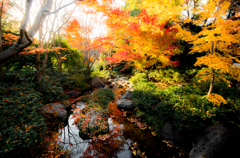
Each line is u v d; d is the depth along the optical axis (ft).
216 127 11.39
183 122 12.43
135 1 25.36
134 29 22.65
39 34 15.49
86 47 31.35
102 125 14.69
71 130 15.05
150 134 14.23
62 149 11.83
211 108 12.97
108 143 12.88
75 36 28.84
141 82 27.02
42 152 10.61
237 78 13.85
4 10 13.82
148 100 17.44
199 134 11.75
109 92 24.85
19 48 8.51
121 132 14.61
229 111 13.02
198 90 17.67
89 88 30.71
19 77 18.24
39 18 9.00
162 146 12.40
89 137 13.65
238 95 15.69
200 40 12.29
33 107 12.98
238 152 10.62
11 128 9.64
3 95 13.38
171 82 28.12
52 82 22.22
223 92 16.30
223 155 10.12
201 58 13.09
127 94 23.86
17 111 11.40
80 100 23.58
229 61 13.21
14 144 8.71
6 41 20.76
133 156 11.28
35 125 11.00
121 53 29.60
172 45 27.58
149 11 20.25
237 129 11.87
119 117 17.92
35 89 17.65
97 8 16.40
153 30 18.78
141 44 25.77
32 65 28.68
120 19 20.39
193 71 29.53
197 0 25.05
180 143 12.35
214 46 14.08
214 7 12.06
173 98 15.99
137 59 28.73
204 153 10.25
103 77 38.45
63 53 34.50
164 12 17.07
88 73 36.19
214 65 11.59
